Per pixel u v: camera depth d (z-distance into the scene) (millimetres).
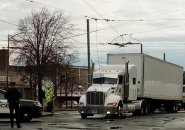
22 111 25047
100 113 30000
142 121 26875
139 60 35500
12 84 20859
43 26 50875
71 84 81062
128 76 33188
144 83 35906
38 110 25594
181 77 48562
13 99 20750
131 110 33656
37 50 50188
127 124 23891
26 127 20891
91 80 32438
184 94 56531
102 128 20719
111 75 31781
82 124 23500
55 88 58844
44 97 42625
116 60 35562
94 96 30203
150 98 38188
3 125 22438
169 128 21188
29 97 59281
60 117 32094
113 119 29422
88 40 42031
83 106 30312
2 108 24438
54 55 50562
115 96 30578
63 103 86188
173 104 45750
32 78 50625
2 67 59719
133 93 34281
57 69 51906
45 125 22453
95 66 32812
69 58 52562
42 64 49906
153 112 41969
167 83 43062
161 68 41000
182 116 34406
